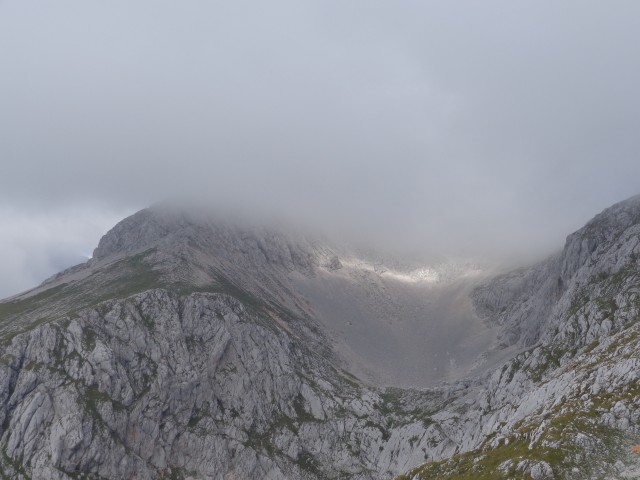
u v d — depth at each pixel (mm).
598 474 93562
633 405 108500
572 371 158375
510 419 171750
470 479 109188
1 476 198375
